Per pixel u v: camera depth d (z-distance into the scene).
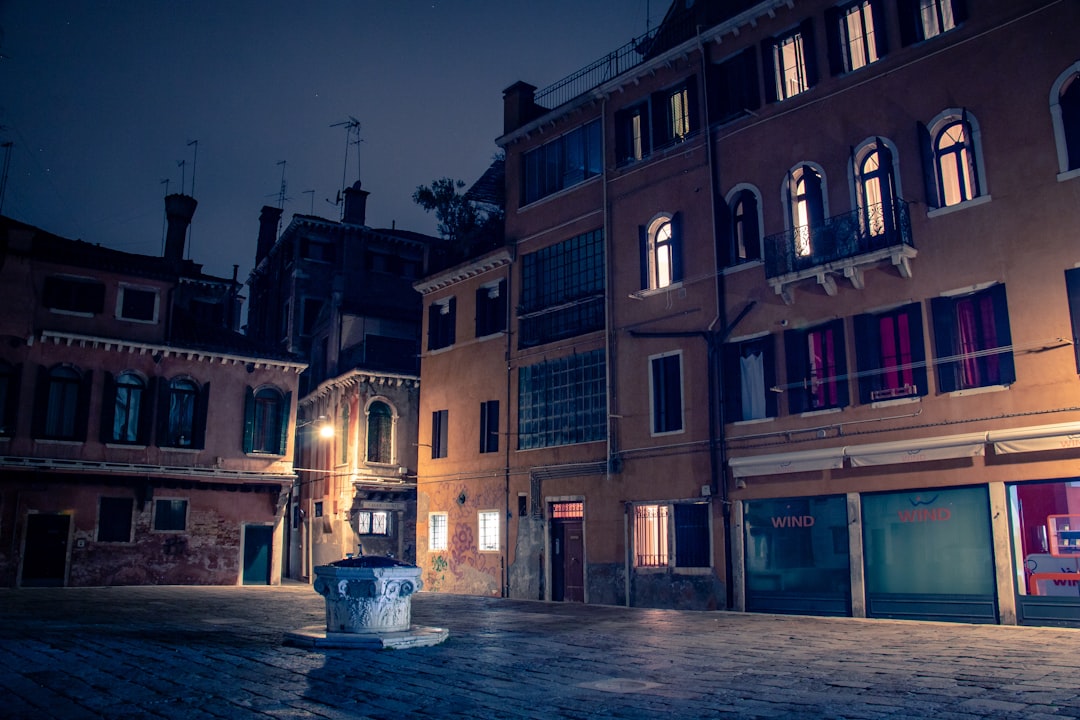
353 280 39.75
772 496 18.22
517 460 24.78
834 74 18.41
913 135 16.97
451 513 26.98
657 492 20.53
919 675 9.18
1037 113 15.38
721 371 19.58
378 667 9.87
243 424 30.11
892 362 16.94
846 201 17.89
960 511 15.45
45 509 26.61
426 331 29.73
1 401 26.30
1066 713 7.07
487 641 12.66
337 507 32.06
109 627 14.19
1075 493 14.13
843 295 17.66
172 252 32.94
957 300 16.16
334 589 12.02
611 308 22.55
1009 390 15.09
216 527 29.36
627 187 22.72
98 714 7.27
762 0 19.80
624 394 21.83
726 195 20.25
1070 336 14.55
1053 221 14.97
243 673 9.36
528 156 26.52
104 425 27.55
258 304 45.09
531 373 24.97
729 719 6.98
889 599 16.17
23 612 17.08
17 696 8.09
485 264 27.03
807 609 17.34
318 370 36.50
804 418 17.94
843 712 7.21
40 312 27.16
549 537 23.41
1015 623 14.48
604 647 11.96
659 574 20.16
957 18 16.58
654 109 22.22
